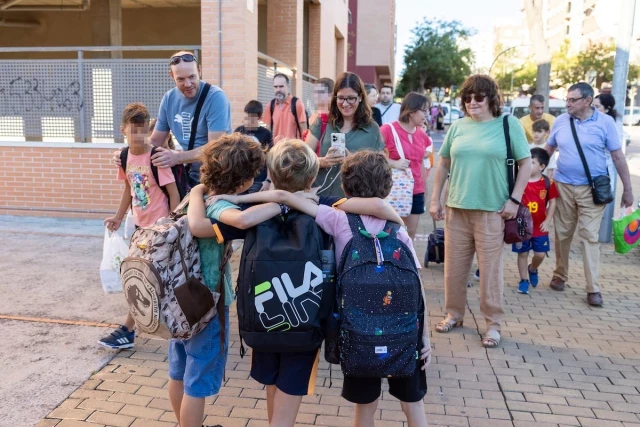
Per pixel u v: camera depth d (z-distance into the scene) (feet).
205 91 13.64
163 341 14.74
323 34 48.57
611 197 17.90
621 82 25.98
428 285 20.12
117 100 27.81
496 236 14.71
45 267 20.70
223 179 8.79
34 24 50.31
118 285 14.17
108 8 39.27
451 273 15.70
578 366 13.89
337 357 8.41
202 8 26.07
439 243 21.49
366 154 8.98
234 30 26.02
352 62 80.69
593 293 18.19
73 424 10.87
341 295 8.21
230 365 13.55
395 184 17.42
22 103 28.53
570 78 191.62
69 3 46.14
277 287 7.85
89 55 39.88
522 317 17.16
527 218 14.80
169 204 13.34
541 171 18.86
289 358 8.37
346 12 65.92
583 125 18.42
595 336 15.75
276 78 24.29
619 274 21.86
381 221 8.68
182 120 13.80
